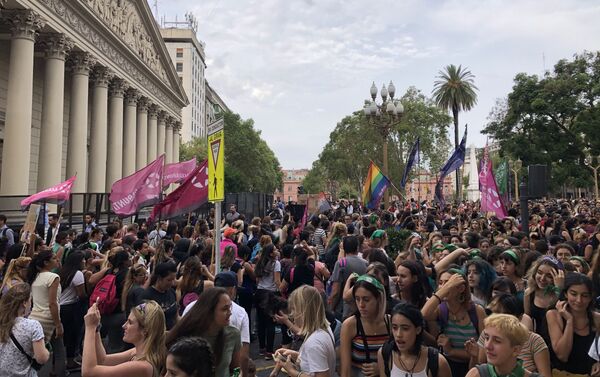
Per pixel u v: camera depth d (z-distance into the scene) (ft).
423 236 39.83
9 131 70.28
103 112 101.65
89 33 93.20
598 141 130.11
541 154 139.74
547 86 136.26
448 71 174.81
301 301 13.42
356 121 221.25
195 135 348.18
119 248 25.64
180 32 335.67
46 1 76.28
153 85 139.33
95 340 12.17
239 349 13.65
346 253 23.58
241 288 28.86
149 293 18.99
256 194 100.83
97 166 99.71
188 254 29.01
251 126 263.49
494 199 47.34
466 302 14.46
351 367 13.41
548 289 15.80
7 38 82.79
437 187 66.18
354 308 16.48
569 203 106.63
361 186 249.55
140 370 11.62
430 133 202.69
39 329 15.31
